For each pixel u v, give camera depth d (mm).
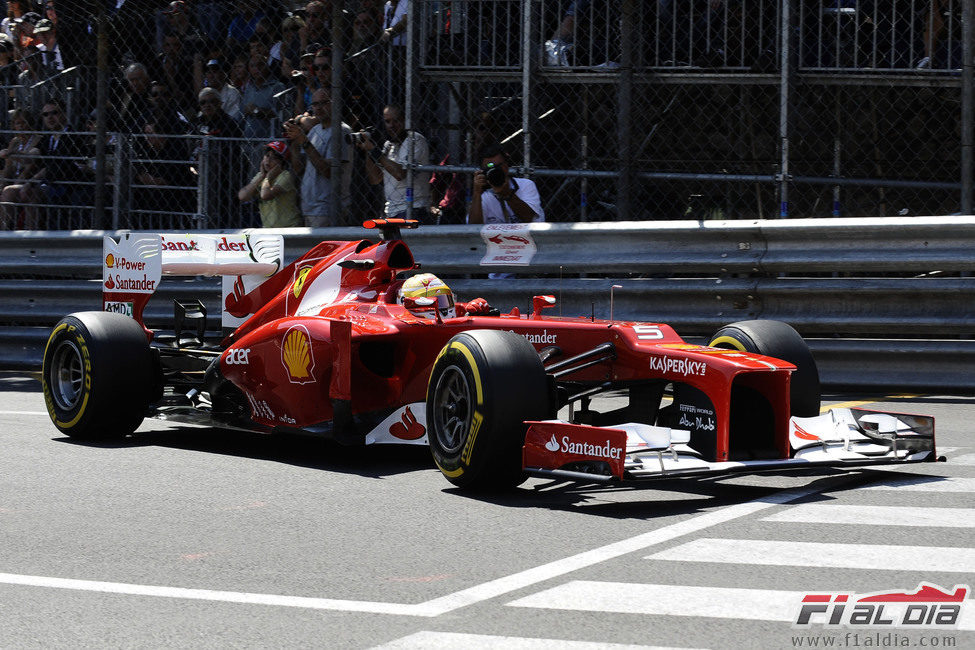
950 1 26922
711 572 12031
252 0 35688
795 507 15156
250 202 32812
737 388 16641
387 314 19047
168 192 33594
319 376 19297
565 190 32344
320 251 21297
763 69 28562
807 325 26844
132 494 16406
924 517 14492
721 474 14961
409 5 29641
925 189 31078
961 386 25688
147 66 34656
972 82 26469
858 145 31078
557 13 30172
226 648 9836
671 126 32188
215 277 31172
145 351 21234
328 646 9852
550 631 10156
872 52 28016
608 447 14664
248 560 12758
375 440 18453
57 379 21578
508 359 15945
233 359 21078
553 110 31391
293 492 16531
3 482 17312
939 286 25781
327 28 33438
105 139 32875
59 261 32719
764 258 27094
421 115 31734
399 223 20094
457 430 16703
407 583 11773
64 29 35375
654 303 28016
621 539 13531
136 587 11719
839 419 16922
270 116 34531
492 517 14820
